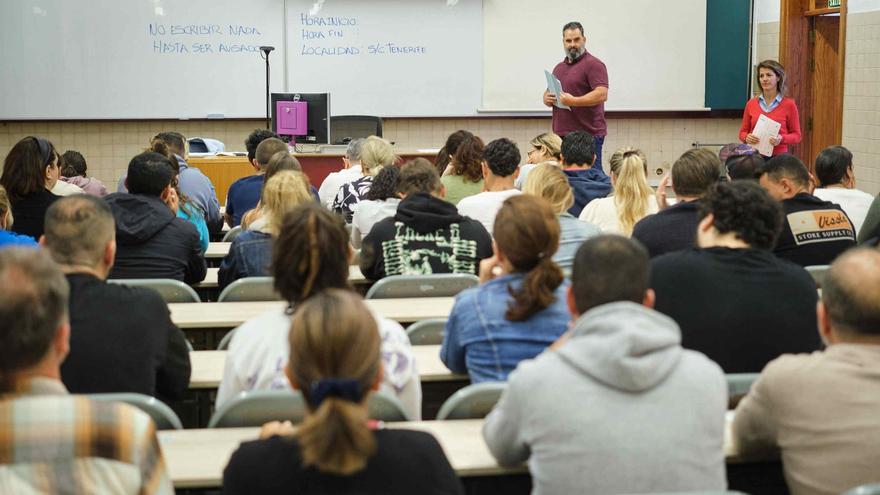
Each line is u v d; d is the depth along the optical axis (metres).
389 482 1.59
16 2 9.21
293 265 2.31
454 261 3.77
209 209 5.93
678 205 3.71
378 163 5.73
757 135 7.76
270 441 1.64
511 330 2.54
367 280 3.97
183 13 9.41
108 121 9.52
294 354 1.57
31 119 9.36
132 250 3.98
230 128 9.68
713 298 2.60
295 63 9.59
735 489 2.43
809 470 2.06
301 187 3.82
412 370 2.42
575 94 8.52
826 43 9.64
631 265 2.04
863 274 2.04
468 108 9.84
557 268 2.56
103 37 9.34
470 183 5.50
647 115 10.02
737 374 2.55
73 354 2.45
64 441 1.58
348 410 1.48
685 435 1.89
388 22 9.65
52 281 1.64
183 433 2.26
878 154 8.20
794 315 2.61
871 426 2.01
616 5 9.84
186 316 3.31
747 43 10.05
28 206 4.67
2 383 1.61
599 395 1.89
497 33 9.78
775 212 2.74
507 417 1.96
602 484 1.87
